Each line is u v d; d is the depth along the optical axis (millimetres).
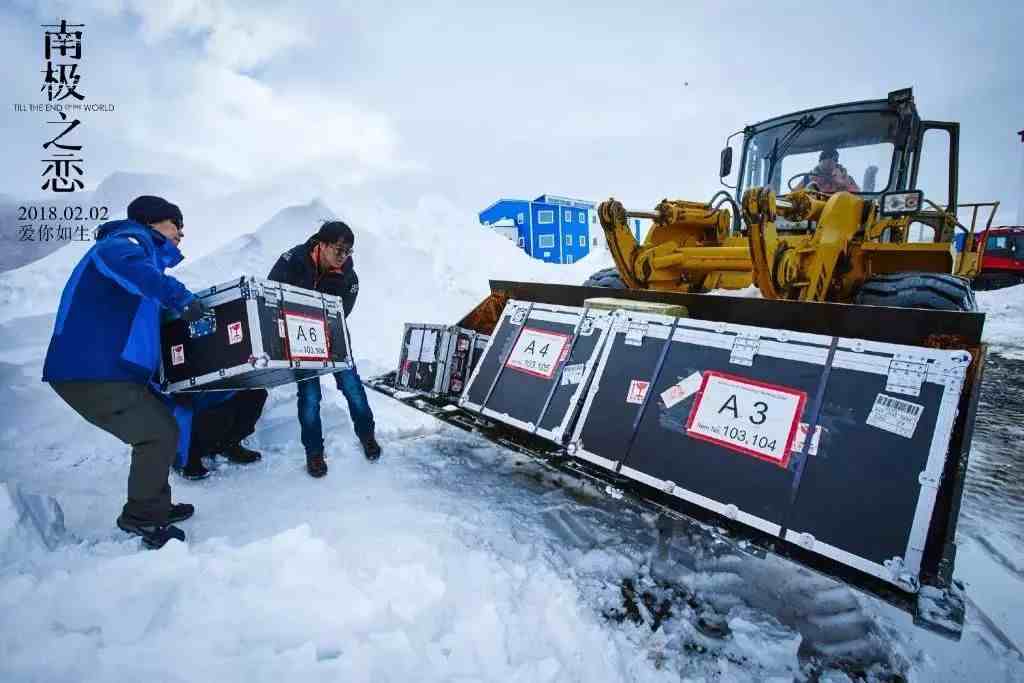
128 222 2170
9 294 4770
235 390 2941
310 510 2580
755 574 2285
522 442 2797
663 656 1805
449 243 9297
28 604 1499
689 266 4281
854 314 2133
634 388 2494
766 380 2129
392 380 3859
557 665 1650
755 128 5082
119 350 2045
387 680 1440
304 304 2658
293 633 1545
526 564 2230
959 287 3266
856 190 4391
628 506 2805
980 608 2184
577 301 3232
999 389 6152
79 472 2984
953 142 4320
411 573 1885
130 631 1475
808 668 1804
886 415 1826
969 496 3297
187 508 2459
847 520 1766
